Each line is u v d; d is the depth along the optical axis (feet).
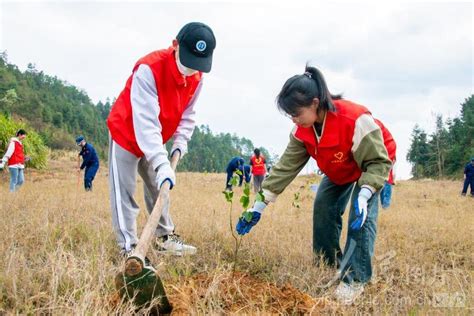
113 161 13.25
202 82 14.21
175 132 14.32
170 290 10.78
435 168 217.97
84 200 23.93
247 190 12.19
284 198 37.76
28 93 265.13
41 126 234.17
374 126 11.33
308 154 12.91
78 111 316.81
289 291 11.07
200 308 9.76
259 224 19.58
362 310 10.94
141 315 9.46
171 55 12.60
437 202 44.11
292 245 15.99
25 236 14.46
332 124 11.34
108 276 10.90
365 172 11.64
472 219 27.25
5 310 9.35
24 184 44.91
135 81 12.46
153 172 14.56
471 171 57.31
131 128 12.86
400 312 10.84
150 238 9.75
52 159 105.29
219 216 21.13
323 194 13.43
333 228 13.67
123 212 13.34
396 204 40.09
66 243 13.96
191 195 36.45
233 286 10.91
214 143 414.21
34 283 10.39
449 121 230.68
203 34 12.01
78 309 8.66
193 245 16.06
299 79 10.82
